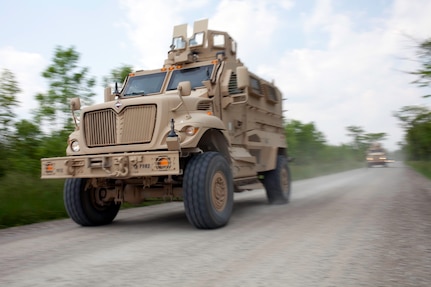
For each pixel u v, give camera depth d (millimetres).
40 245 4613
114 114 5512
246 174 6988
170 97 5453
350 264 3363
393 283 2857
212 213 5219
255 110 7965
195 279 3047
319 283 2881
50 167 5695
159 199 6223
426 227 4977
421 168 25344
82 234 5371
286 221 5887
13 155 9430
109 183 6043
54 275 3277
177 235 5012
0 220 6359
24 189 7969
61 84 10977
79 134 5859
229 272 3219
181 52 7473
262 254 3805
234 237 4742
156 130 5223
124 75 11680
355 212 6559
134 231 5492
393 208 6918
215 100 6422
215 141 6000
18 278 3221
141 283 2975
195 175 5188
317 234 4715
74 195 5926
